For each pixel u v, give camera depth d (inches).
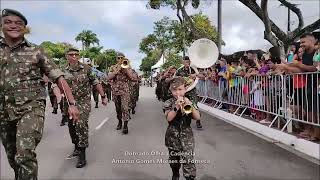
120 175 222.7
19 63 166.2
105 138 343.0
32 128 162.7
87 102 252.4
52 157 271.6
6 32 166.4
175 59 1200.8
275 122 346.0
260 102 370.3
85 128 246.7
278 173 215.2
